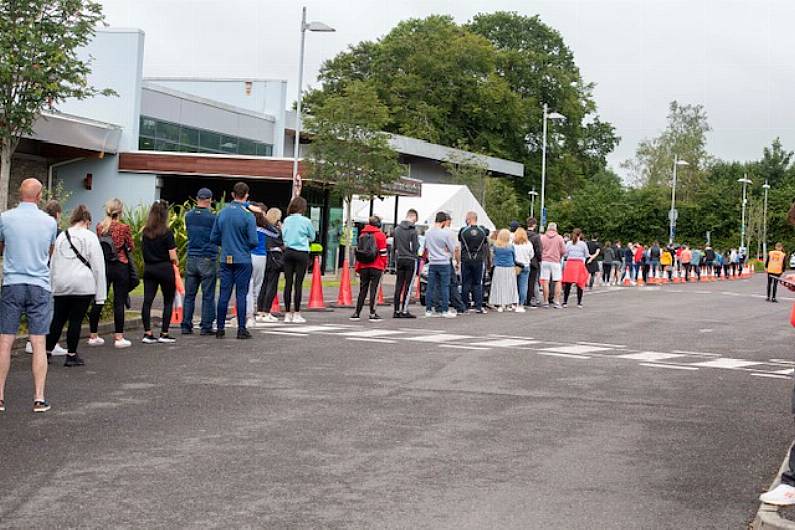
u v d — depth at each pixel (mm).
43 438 7914
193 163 36500
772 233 99250
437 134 69438
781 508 6000
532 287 25594
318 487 6578
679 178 101625
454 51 71125
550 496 6500
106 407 9250
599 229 91438
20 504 6055
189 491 6410
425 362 12969
